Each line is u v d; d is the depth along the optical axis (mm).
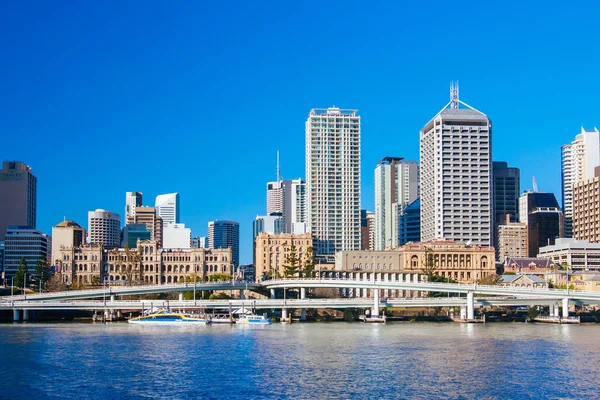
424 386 131625
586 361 159250
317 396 124062
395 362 157375
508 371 146250
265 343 191625
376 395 124688
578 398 122812
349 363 155875
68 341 196375
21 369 148750
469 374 143000
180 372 145000
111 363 156125
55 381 136375
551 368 149875
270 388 130000
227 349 178750
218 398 122688
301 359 161500
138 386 131875
